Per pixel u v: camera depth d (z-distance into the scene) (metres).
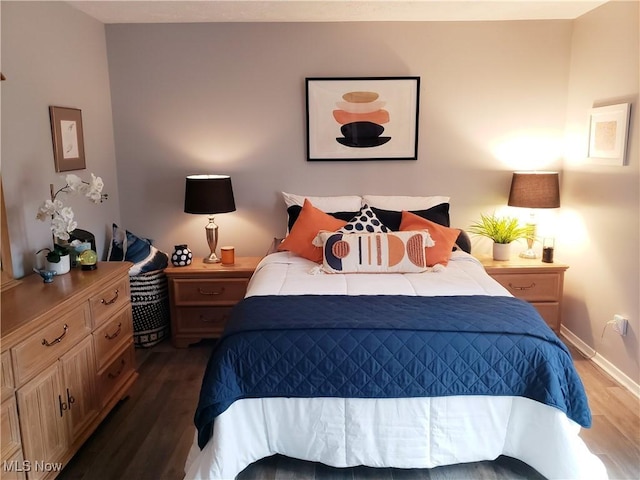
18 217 2.55
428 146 3.79
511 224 3.59
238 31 3.63
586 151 3.39
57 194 2.78
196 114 3.74
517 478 2.11
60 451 2.05
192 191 3.46
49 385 1.97
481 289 2.58
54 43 2.93
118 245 3.53
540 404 2.03
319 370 2.02
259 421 2.08
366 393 2.02
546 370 2.00
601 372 3.10
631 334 2.88
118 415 2.64
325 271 2.94
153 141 3.77
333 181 3.84
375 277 2.83
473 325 2.09
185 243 3.89
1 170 2.41
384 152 3.79
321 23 3.62
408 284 2.67
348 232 3.18
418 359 2.01
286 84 3.70
